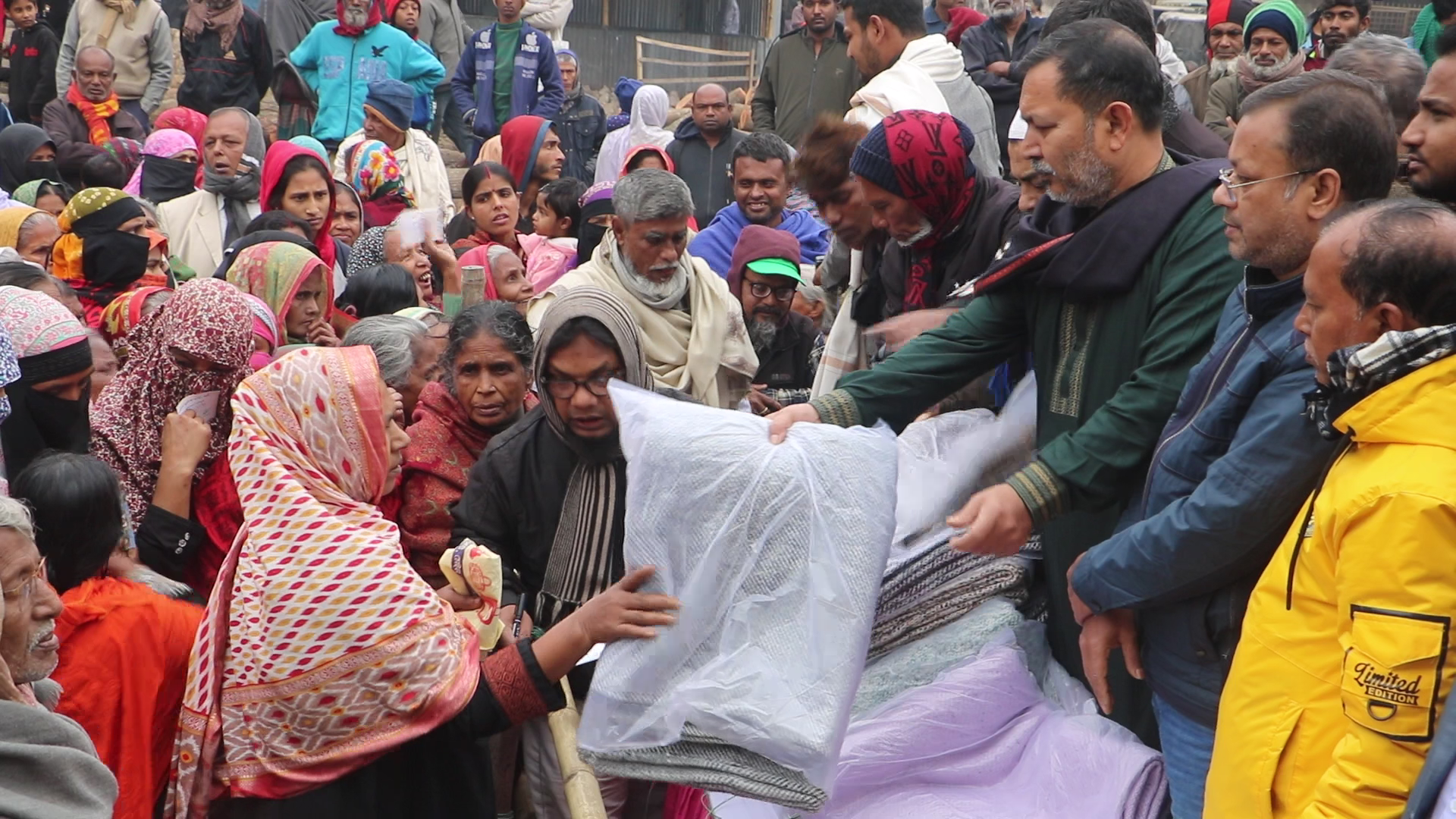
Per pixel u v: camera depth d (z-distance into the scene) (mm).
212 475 3332
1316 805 2102
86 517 2734
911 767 2840
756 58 19219
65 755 2000
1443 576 1986
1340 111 2375
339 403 2709
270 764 2570
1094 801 2736
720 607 2521
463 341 3480
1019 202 3314
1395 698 1996
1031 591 3266
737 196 5816
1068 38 2822
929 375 3109
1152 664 2668
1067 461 2734
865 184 3619
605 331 3012
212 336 3367
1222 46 6379
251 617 2596
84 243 4770
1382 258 2059
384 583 2586
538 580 3219
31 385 3244
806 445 2582
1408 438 2041
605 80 18828
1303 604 2193
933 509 3098
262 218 5656
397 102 7750
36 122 10445
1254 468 2324
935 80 5160
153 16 10031
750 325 4617
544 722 3166
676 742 2523
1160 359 2738
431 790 2693
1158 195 2783
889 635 3027
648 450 2600
